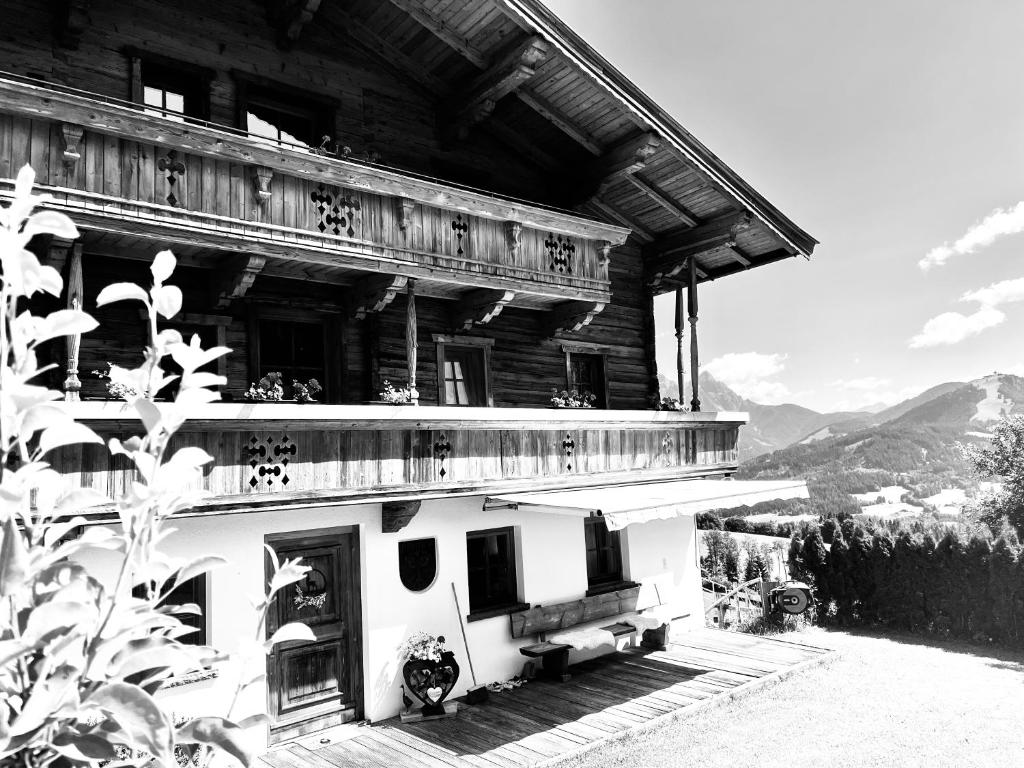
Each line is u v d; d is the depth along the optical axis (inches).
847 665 444.8
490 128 489.4
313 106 414.0
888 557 549.6
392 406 332.2
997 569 498.6
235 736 78.7
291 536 342.0
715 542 767.7
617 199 532.4
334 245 338.0
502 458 384.2
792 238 534.0
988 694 387.2
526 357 501.0
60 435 74.2
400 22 418.9
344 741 324.5
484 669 397.4
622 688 390.9
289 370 390.6
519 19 380.5
